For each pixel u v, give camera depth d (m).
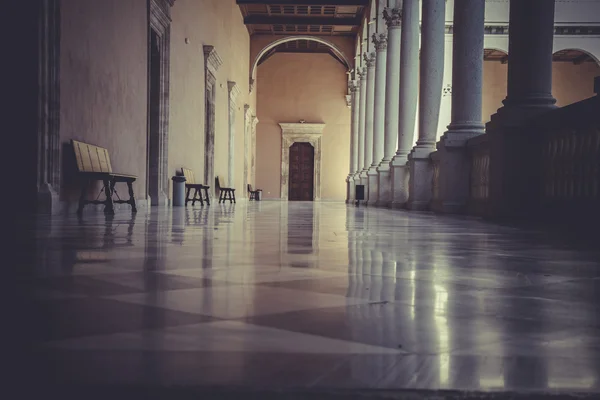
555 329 1.47
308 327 1.43
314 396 0.91
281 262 2.89
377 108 23.67
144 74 13.52
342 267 2.72
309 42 39.09
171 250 3.44
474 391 0.95
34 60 8.20
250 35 35.94
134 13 12.57
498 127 8.05
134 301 1.78
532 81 7.93
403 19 17.09
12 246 3.56
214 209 13.93
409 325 1.48
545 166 7.73
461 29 10.80
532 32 7.90
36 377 1.00
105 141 10.91
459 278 2.41
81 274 2.37
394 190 17.03
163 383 0.97
